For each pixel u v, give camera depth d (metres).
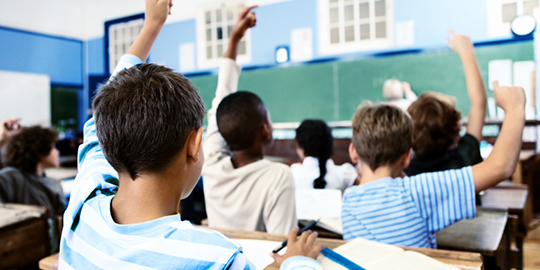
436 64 3.63
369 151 1.03
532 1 3.20
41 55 4.67
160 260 0.41
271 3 4.27
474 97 1.39
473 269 0.62
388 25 3.81
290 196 1.24
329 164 2.17
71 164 4.76
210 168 1.30
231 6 4.43
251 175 1.24
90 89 5.15
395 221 0.95
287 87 4.32
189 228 0.44
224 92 1.55
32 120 4.59
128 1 4.75
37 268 1.65
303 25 4.16
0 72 4.26
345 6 3.98
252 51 4.44
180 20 4.70
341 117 4.12
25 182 2.12
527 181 3.10
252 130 1.25
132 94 0.46
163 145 0.45
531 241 2.76
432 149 1.45
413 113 1.50
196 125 0.49
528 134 3.31
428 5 3.61
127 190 0.48
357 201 1.03
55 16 4.78
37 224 1.65
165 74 0.49
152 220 0.46
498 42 3.37
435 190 0.93
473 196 0.91
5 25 4.30
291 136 4.24
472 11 3.44
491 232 1.11
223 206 1.27
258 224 1.24
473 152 1.39
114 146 0.46
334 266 0.61
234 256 0.42
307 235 0.66
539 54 3.23
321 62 4.12
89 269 0.45
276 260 0.65
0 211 1.69
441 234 1.11
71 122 5.07
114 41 4.94
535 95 3.27
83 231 0.50
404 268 0.59
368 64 3.93
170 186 0.48
